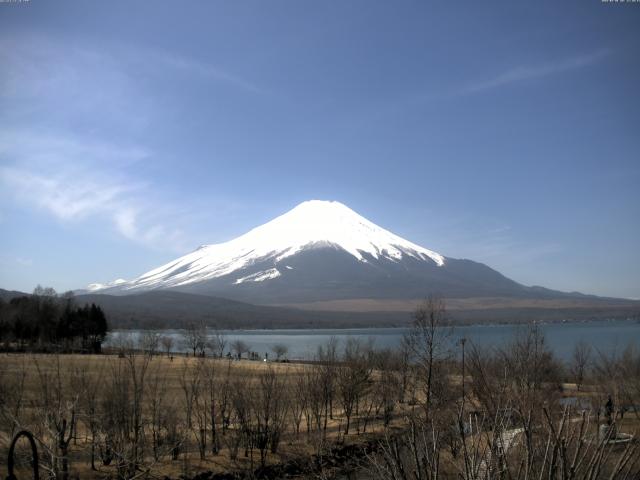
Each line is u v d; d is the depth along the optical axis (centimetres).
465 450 1190
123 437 3566
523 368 2762
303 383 5200
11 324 11419
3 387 3119
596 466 1105
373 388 5512
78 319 13062
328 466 3716
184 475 3438
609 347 10181
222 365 7925
